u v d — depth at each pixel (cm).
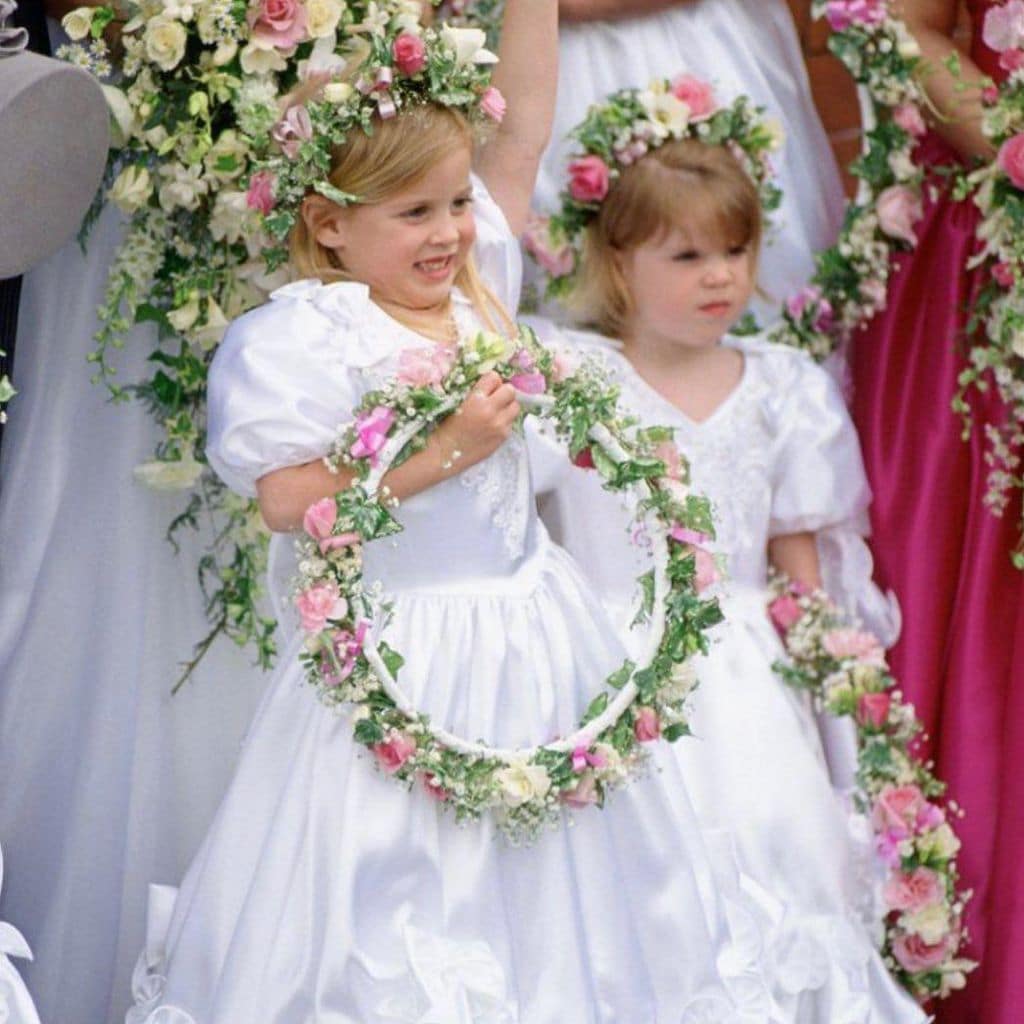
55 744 485
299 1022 399
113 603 487
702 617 415
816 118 590
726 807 498
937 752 530
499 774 402
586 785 409
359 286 418
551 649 426
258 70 453
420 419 400
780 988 467
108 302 470
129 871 488
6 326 461
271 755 425
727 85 566
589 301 535
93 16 451
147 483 479
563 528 516
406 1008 396
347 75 421
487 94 421
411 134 407
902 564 541
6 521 488
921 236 554
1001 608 527
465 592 423
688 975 426
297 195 416
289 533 416
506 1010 397
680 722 421
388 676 398
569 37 559
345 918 396
